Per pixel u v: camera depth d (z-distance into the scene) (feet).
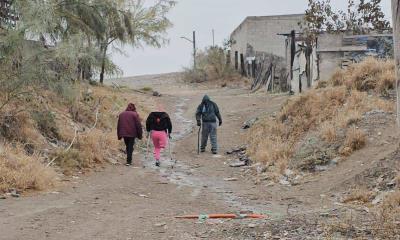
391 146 37.32
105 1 67.67
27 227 22.47
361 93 50.19
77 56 46.03
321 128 45.57
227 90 130.31
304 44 84.17
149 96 104.01
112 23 79.77
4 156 34.40
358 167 35.70
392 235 18.40
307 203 30.09
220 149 54.80
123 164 45.88
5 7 47.16
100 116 58.95
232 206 29.30
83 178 37.81
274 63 110.22
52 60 43.60
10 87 41.60
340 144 41.09
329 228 19.52
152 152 54.34
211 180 39.78
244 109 78.43
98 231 21.94
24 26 41.45
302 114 51.70
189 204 29.71
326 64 77.56
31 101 45.19
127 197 31.42
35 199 29.58
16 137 39.93
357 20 83.35
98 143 46.55
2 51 41.14
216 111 53.57
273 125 53.36
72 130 48.06
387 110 45.65
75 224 23.29
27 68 41.81
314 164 39.60
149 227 22.74
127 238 20.68
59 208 26.99
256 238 19.49
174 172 43.14
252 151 48.85
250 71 147.23
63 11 55.98
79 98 57.36
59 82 45.09
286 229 20.33
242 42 154.71
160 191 34.37
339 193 31.55
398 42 9.54
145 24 110.01
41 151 40.32
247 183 38.63
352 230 19.42
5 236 20.80
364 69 54.34
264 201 31.17
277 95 90.02
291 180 37.93
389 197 26.45
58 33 53.47
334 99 50.83
